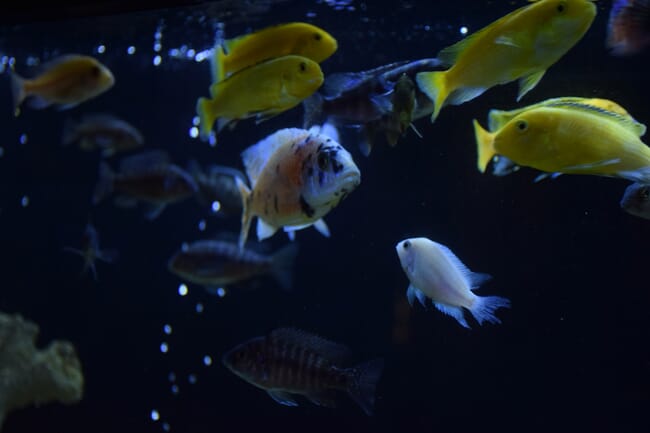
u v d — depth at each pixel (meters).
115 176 1.06
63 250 1.83
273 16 1.04
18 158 1.96
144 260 1.71
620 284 0.96
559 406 1.06
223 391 1.32
